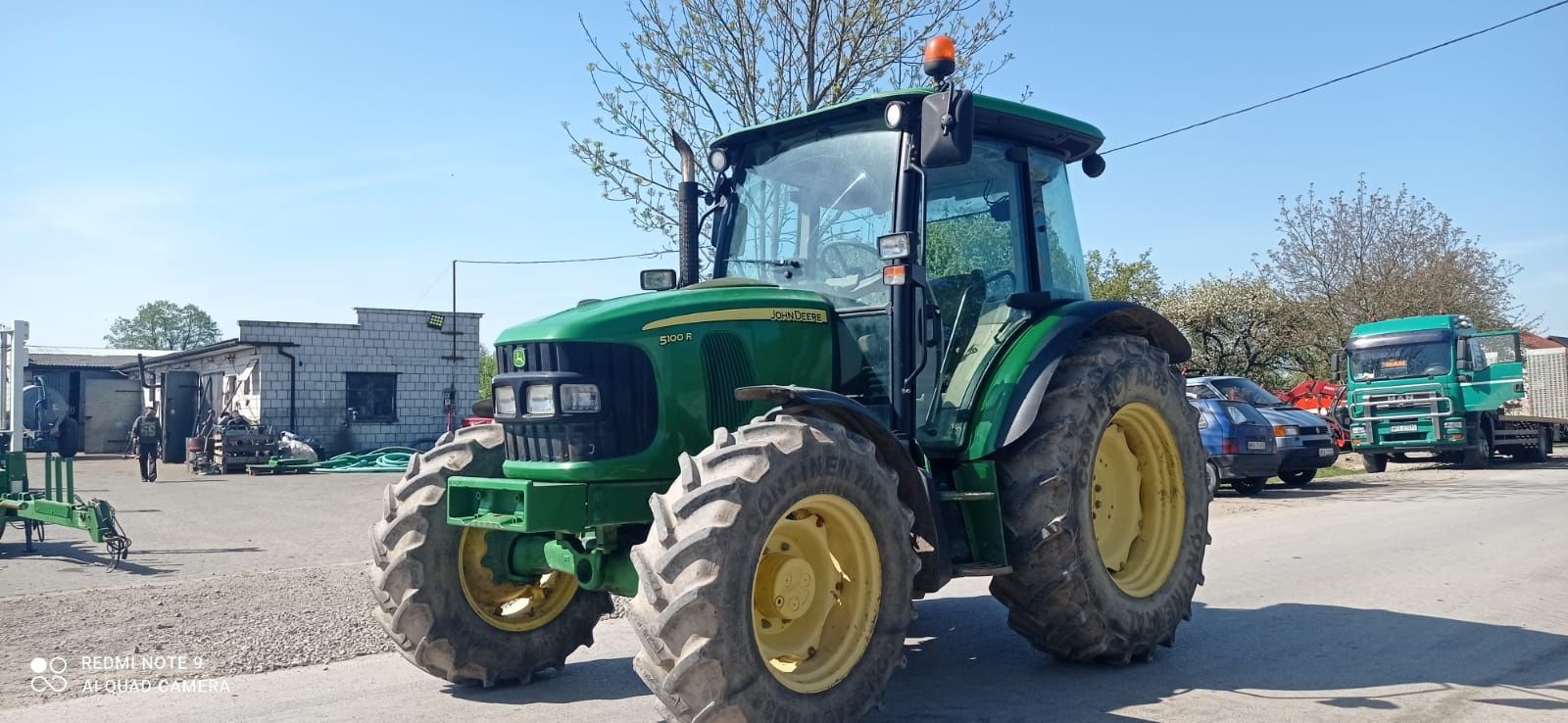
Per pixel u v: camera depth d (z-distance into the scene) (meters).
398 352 26.97
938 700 4.90
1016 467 5.06
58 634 6.36
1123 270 28.88
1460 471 19.73
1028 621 5.13
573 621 5.49
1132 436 5.82
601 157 11.14
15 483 11.03
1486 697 4.79
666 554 3.71
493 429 5.28
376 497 16.17
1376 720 4.47
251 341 25.00
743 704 3.73
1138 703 4.77
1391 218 31.92
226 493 17.08
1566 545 9.34
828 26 10.96
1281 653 5.66
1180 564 5.75
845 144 5.40
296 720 4.70
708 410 4.61
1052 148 6.17
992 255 5.62
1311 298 31.48
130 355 37.59
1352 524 11.19
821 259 5.37
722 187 5.89
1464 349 19.66
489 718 4.72
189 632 6.42
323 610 7.04
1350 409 20.22
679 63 11.09
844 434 4.23
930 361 5.11
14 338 11.28
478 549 5.18
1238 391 16.16
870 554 4.25
